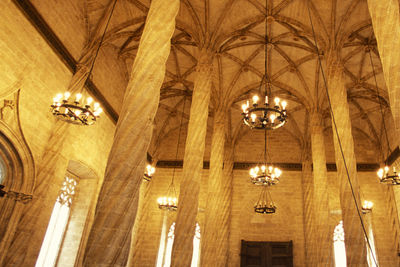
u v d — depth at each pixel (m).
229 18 16.23
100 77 16.55
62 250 15.53
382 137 22.77
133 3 15.67
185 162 11.55
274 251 21.72
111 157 5.92
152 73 6.74
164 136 25.44
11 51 10.86
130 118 6.22
